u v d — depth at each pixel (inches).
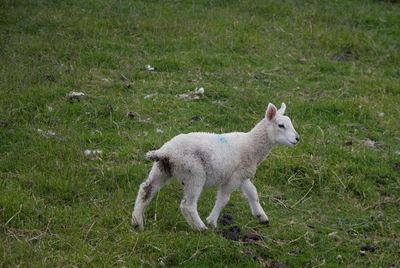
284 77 642.2
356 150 501.0
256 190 412.8
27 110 515.8
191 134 372.5
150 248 357.4
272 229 396.8
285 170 466.0
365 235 403.2
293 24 789.2
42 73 585.6
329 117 562.6
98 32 704.4
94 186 417.1
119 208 390.9
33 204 384.2
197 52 677.3
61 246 352.5
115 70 617.3
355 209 431.2
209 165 365.1
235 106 562.6
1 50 629.9
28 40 660.7
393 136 540.1
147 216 391.2
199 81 610.5
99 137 485.1
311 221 412.5
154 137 490.3
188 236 367.6
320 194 449.7
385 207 438.0
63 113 516.7
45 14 738.2
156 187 366.6
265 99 576.1
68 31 698.2
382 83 643.5
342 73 673.0
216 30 738.2
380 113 574.2
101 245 354.6
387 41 766.5
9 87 543.8
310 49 723.4
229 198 410.9
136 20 743.7
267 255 370.0
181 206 369.7
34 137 469.4
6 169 429.1
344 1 908.6
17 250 340.5
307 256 373.1
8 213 375.2
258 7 840.9
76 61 625.3
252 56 686.5
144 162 457.1
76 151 453.7
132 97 560.4
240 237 383.6
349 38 753.0
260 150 391.2
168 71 633.0
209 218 383.9
